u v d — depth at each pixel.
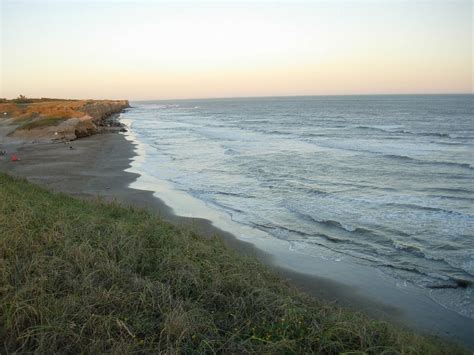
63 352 4.71
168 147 33.78
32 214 8.98
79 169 23.00
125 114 101.25
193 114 98.88
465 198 16.56
